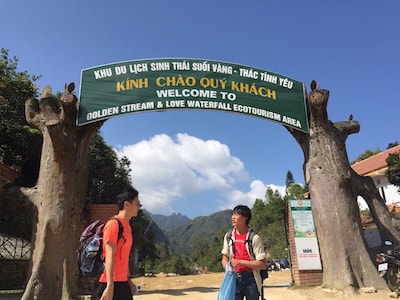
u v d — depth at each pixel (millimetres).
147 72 10188
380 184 31312
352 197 9805
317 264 9656
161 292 10047
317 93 10344
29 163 18109
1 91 18391
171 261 51688
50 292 8125
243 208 4551
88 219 10016
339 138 10492
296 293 8773
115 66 10133
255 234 4434
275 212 53844
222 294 4312
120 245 3619
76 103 9625
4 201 10203
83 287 9305
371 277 8930
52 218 8656
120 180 21719
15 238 16438
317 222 9805
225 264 4508
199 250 73375
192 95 10133
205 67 10445
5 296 10086
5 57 21156
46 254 8391
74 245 8859
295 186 54969
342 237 9266
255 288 4328
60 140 8930
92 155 20438
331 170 9906
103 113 9727
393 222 10367
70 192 8992
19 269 14820
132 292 3873
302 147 10656
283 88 10695
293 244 9992
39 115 9758
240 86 10453
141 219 28516
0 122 16781
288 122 10383
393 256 9070
